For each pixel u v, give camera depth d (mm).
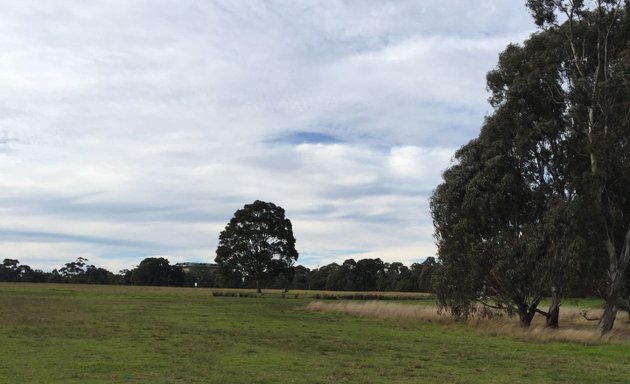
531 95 32250
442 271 34969
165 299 63906
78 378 13352
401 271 155625
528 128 31672
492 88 35438
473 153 34812
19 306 43375
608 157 28656
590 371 16406
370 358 18359
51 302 50250
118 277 175750
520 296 32531
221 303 59438
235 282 104438
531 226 30547
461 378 14602
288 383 13227
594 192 29047
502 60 35062
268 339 23406
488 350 21734
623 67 30188
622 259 29906
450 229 34656
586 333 27688
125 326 27844
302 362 16891
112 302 53281
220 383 13039
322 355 18859
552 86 32406
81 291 80500
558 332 28469
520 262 30391
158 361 16250
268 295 87875
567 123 32125
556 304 32719
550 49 33156
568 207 28797
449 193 34219
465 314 35219
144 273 161500
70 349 18547
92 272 174000
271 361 16875
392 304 52344
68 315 34781
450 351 21000
